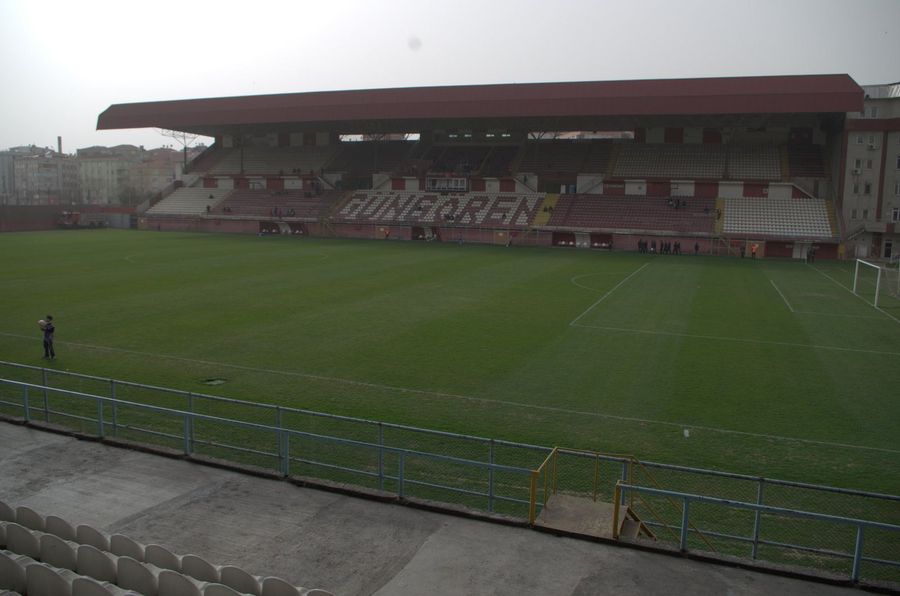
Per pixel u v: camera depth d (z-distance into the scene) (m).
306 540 11.98
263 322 31.28
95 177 189.50
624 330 30.58
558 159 83.19
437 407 20.08
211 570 9.50
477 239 76.94
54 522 10.80
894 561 11.18
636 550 11.70
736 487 14.95
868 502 14.36
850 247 68.06
